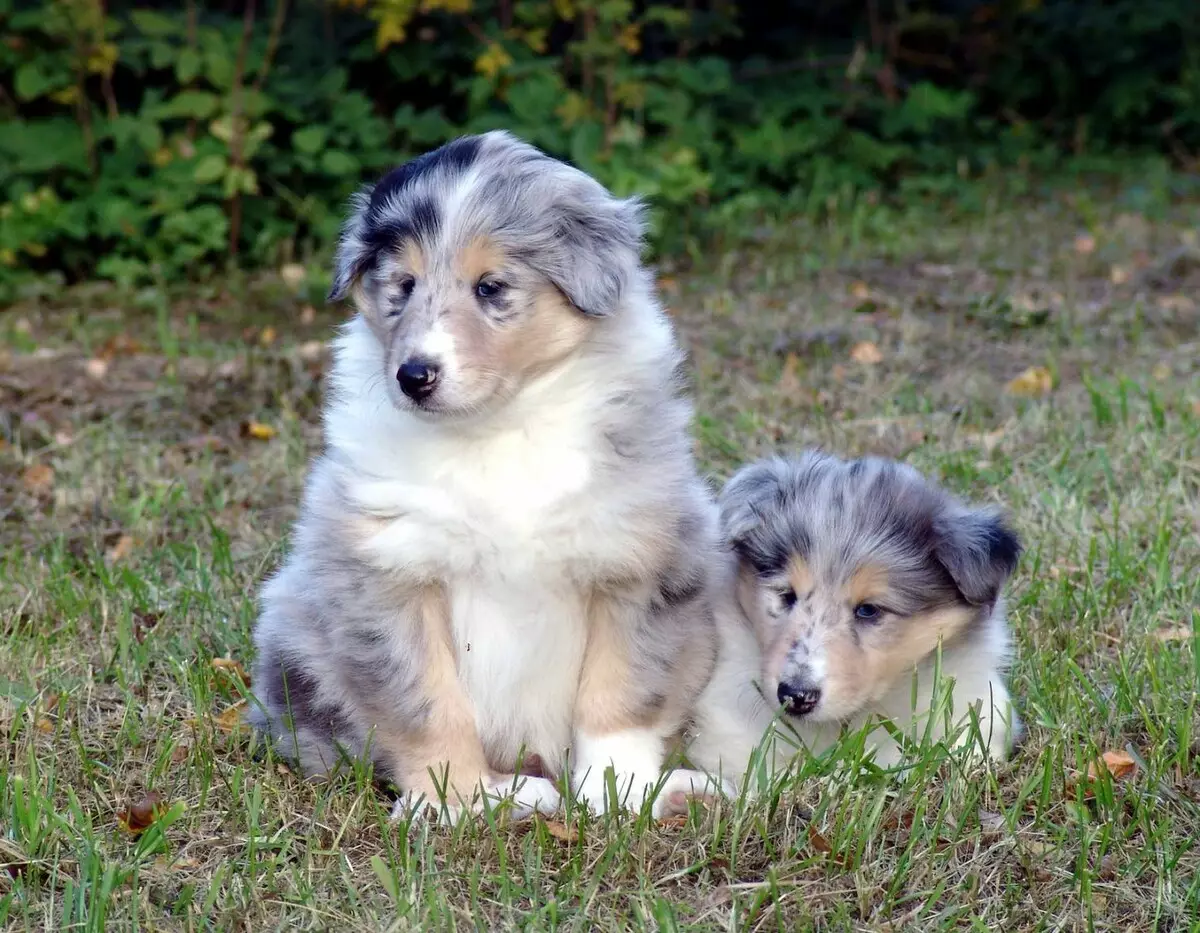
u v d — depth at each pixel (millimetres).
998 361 3131
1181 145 5367
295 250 4215
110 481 2771
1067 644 2396
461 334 2178
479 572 2215
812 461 2326
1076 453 2758
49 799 2199
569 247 2205
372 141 4121
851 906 2121
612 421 2215
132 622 2455
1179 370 3023
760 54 5180
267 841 2172
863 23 5270
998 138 5281
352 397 2240
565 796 2209
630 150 4125
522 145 2258
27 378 3143
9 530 2670
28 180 3994
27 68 3990
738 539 2277
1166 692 2311
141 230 3939
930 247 4176
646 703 2236
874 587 2236
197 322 3662
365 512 2217
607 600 2227
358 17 4352
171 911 2121
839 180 4707
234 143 3959
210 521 2631
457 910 2107
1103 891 2131
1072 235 4312
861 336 3297
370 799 2215
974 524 2270
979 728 2242
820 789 2209
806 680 2213
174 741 2275
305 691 2266
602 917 2105
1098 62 5352
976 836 2172
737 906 2107
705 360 3127
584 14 4270
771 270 3912
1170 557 2535
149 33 3986
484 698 2240
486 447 2203
